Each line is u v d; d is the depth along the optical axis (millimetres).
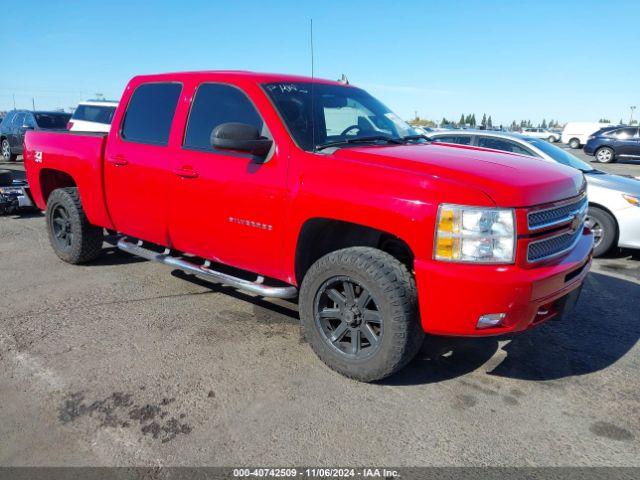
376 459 2535
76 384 3170
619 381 3328
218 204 3756
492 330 2852
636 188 6227
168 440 2662
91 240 5359
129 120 4570
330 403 3006
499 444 2662
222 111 3848
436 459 2543
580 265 3193
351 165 3119
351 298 3199
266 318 4203
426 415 2908
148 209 4367
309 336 3402
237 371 3354
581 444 2672
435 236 2785
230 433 2723
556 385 3266
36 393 3072
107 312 4281
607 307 4637
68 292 4738
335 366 3293
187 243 4164
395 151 3393
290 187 3326
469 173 2904
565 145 35812
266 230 3510
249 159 3596
